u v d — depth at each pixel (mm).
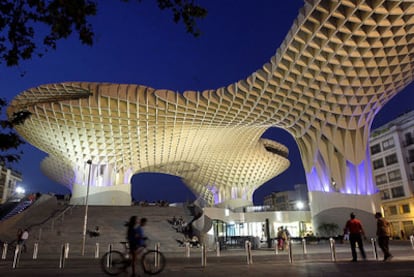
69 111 32156
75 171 43531
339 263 10984
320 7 18594
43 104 31453
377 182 51594
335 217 31141
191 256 17094
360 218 30328
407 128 47625
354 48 22156
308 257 14180
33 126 35469
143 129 35812
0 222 23484
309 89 28047
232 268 10328
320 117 31016
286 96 28750
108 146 39875
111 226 26719
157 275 8867
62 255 12031
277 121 34031
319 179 33281
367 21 19234
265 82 27250
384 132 50938
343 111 30234
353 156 31703
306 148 35406
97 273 9875
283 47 23484
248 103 30484
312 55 23516
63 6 4652
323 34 21094
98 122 33938
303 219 38031
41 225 25766
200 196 66812
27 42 4820
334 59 23734
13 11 4582
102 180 43281
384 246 11242
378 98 29641
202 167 54344
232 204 56250
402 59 24141
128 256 9156
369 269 8961
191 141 41688
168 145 41875
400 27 20078
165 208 33469
